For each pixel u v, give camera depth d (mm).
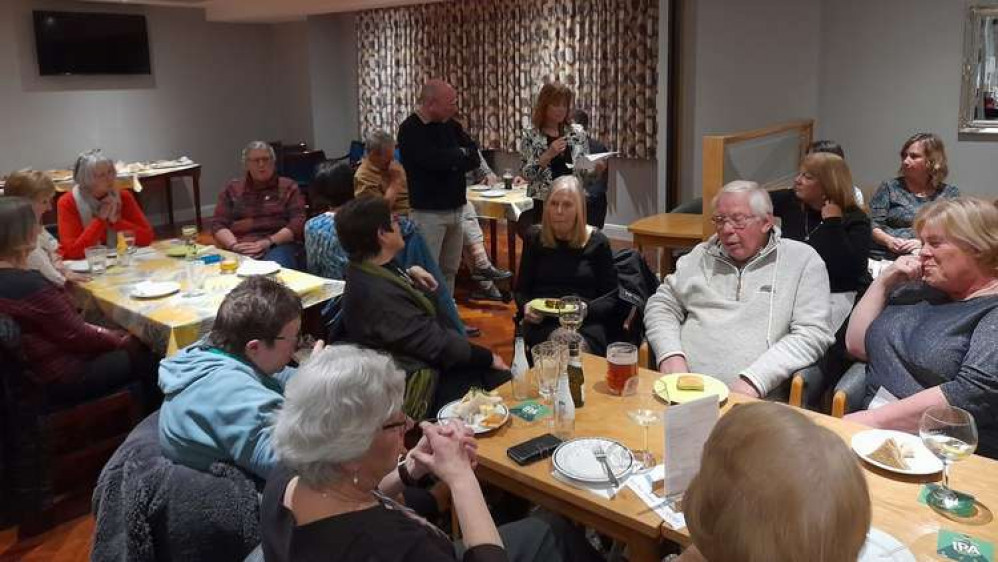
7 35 7062
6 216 2604
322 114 8609
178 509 1693
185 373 1814
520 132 7027
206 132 8617
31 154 7340
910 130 5141
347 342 2615
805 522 875
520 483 1812
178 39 8234
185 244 3914
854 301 2896
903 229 3879
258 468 1713
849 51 5219
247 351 1851
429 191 4391
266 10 7629
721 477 944
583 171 4543
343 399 1224
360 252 2564
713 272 2623
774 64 5305
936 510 1521
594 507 1620
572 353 2100
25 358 2529
